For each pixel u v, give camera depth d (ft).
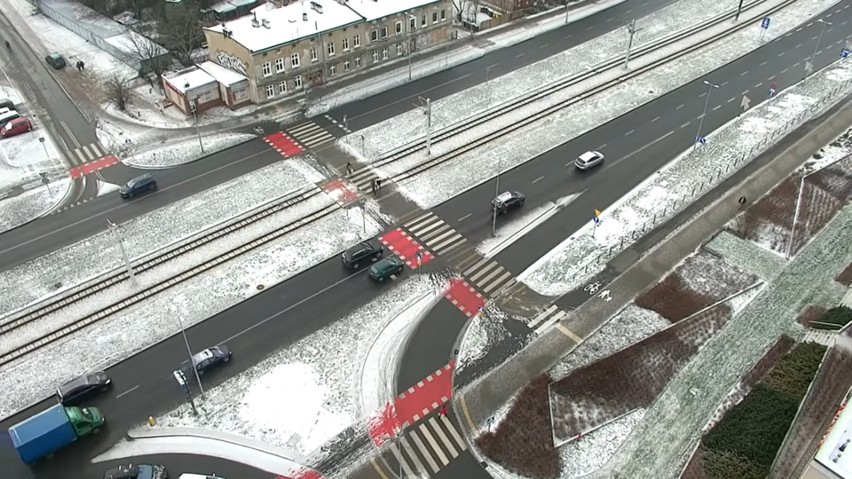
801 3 383.65
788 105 285.02
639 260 207.31
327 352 178.91
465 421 160.66
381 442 156.76
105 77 312.09
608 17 372.58
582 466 150.20
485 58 329.72
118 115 284.00
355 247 206.39
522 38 348.59
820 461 115.14
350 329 185.47
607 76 312.29
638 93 297.74
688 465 148.05
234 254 211.41
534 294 196.54
